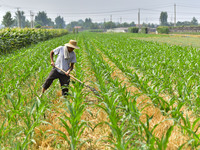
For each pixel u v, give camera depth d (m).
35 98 5.75
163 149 3.16
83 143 3.83
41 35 27.80
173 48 16.30
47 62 9.77
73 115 3.98
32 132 3.93
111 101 4.66
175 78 7.10
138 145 3.89
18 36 18.16
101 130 4.42
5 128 4.00
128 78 7.54
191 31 63.69
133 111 4.16
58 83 7.32
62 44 19.50
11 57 11.04
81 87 5.75
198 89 5.77
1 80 7.16
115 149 3.49
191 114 5.02
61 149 3.79
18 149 3.41
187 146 3.71
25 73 7.54
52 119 4.93
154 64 9.88
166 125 4.46
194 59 10.66
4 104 5.29
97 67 8.65
